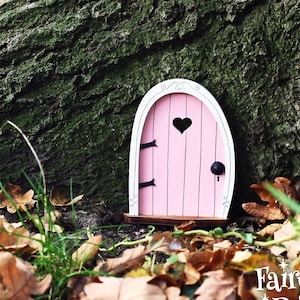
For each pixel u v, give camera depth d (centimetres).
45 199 119
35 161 152
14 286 92
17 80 149
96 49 147
